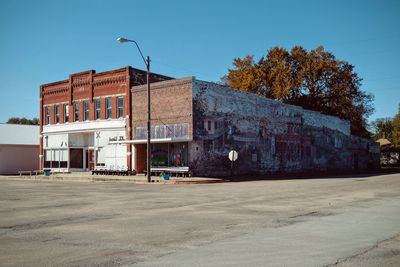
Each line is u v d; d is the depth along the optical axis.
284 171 45.47
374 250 7.64
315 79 59.47
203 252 7.53
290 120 47.06
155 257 7.18
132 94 39.66
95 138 42.72
